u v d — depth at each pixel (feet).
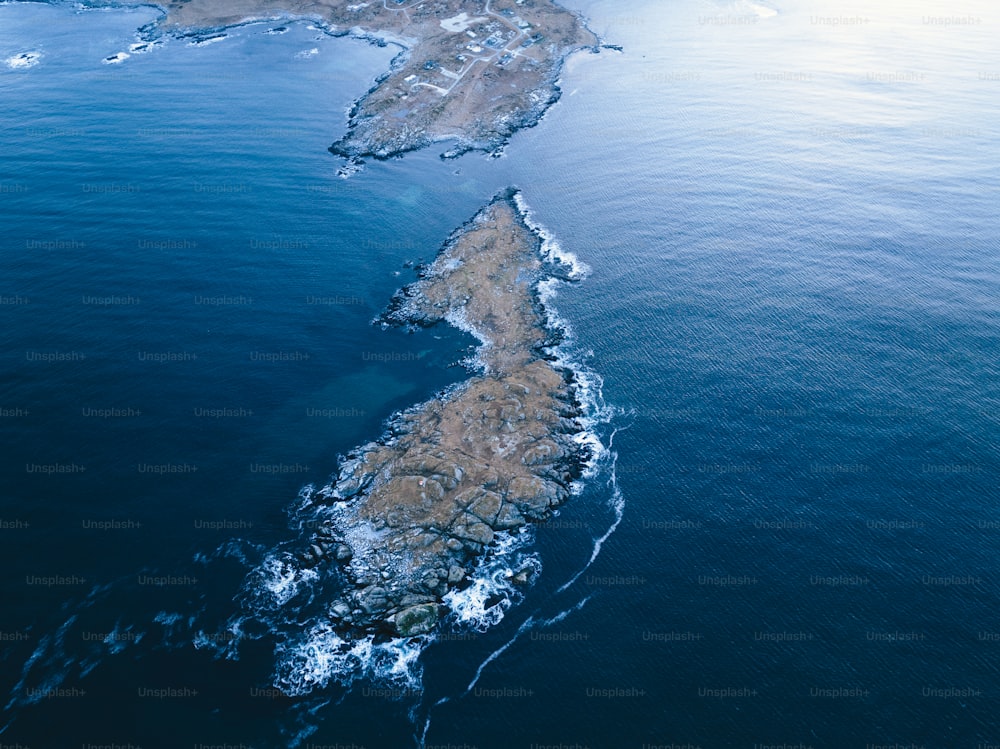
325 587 218.59
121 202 395.34
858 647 200.64
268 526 235.61
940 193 417.28
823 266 359.87
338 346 313.53
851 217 397.19
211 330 314.55
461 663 200.34
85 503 238.07
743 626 207.31
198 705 188.03
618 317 332.60
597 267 366.84
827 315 327.67
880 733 181.27
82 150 444.96
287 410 280.10
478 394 283.18
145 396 279.69
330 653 201.77
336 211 404.36
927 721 183.32
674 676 195.42
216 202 402.72
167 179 421.18
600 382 296.30
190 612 209.46
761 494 247.29
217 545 228.43
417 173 447.01
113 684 191.11
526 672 197.67
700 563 225.76
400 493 240.94
